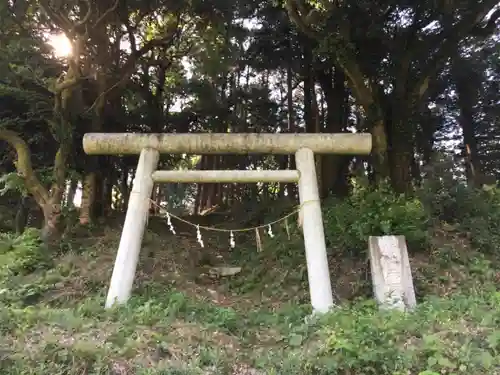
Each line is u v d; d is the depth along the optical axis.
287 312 6.09
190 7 11.46
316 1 10.28
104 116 11.74
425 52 11.01
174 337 4.71
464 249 7.71
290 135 6.97
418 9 10.59
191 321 5.44
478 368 3.87
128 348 4.30
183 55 14.33
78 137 10.79
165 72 15.73
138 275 7.68
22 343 4.37
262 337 5.17
